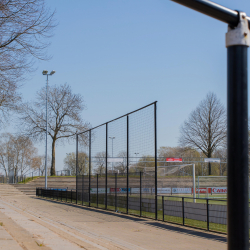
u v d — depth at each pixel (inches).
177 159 1523.1
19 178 2052.2
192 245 345.7
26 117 1867.6
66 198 1021.2
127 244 343.9
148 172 611.8
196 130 1921.8
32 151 3385.8
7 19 478.9
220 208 441.4
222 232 423.2
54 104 1943.9
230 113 134.9
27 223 443.2
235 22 139.5
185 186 1417.3
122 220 561.0
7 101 588.7
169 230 450.3
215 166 2151.8
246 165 131.1
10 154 3240.7
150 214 634.2
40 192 1302.9
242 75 135.5
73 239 340.5
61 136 1927.9
